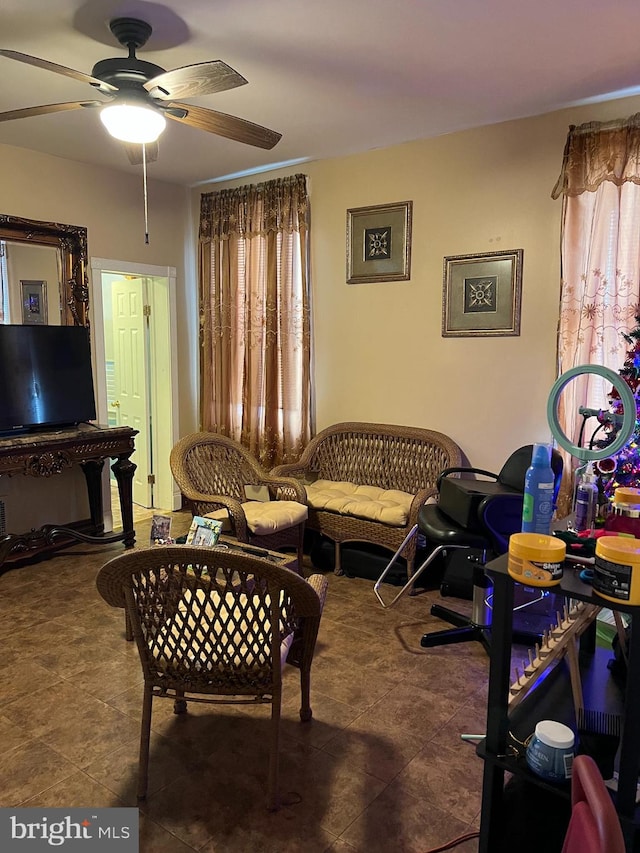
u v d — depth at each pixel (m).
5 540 3.72
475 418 3.81
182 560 1.70
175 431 5.21
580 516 1.67
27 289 4.06
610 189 3.10
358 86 2.98
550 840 1.55
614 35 2.45
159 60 2.71
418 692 2.52
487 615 2.91
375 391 4.24
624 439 1.62
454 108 3.29
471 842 1.75
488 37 2.47
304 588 1.76
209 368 5.07
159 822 1.81
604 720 1.60
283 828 1.79
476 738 2.19
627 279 3.09
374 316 4.18
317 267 4.42
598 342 3.21
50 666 2.69
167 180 4.89
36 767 2.04
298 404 4.56
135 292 5.26
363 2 2.20
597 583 1.31
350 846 1.73
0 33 2.46
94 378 4.52
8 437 3.63
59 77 2.86
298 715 2.35
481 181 3.63
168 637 1.84
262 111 3.32
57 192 4.20
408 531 3.46
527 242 3.50
